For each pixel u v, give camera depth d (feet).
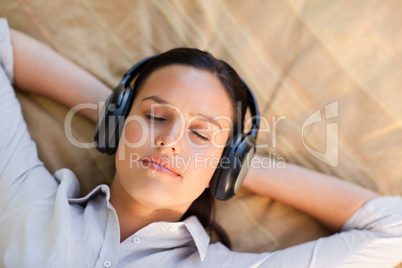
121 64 4.77
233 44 4.98
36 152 4.05
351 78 4.96
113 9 4.87
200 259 3.76
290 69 4.98
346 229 4.22
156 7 4.95
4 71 4.18
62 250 3.30
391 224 4.00
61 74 4.36
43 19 4.66
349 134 4.82
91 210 3.73
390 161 4.74
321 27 5.09
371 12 5.12
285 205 4.60
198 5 5.02
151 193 3.36
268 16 5.10
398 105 4.91
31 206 3.58
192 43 4.91
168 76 3.60
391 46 5.07
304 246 3.95
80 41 4.71
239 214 4.53
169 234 3.73
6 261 3.31
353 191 4.27
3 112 3.89
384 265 3.92
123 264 3.55
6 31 4.16
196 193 3.60
